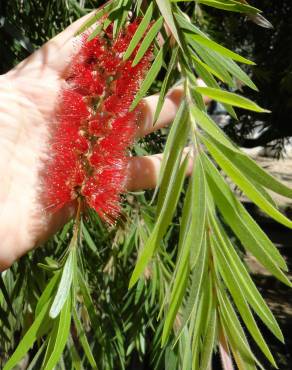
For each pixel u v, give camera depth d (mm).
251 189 162
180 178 172
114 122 214
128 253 408
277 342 875
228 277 171
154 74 183
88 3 423
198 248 162
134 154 413
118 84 213
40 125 270
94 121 209
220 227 174
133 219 406
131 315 427
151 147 433
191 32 187
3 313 349
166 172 171
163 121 253
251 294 170
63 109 223
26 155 265
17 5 376
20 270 352
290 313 1021
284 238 1362
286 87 757
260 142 979
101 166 209
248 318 168
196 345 175
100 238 418
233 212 171
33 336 186
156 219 167
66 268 191
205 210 167
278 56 810
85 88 219
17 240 253
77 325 192
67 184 208
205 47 189
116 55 213
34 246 260
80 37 257
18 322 394
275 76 803
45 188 237
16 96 268
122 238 409
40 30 397
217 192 173
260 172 168
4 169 255
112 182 210
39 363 318
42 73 272
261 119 888
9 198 254
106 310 423
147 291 408
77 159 209
